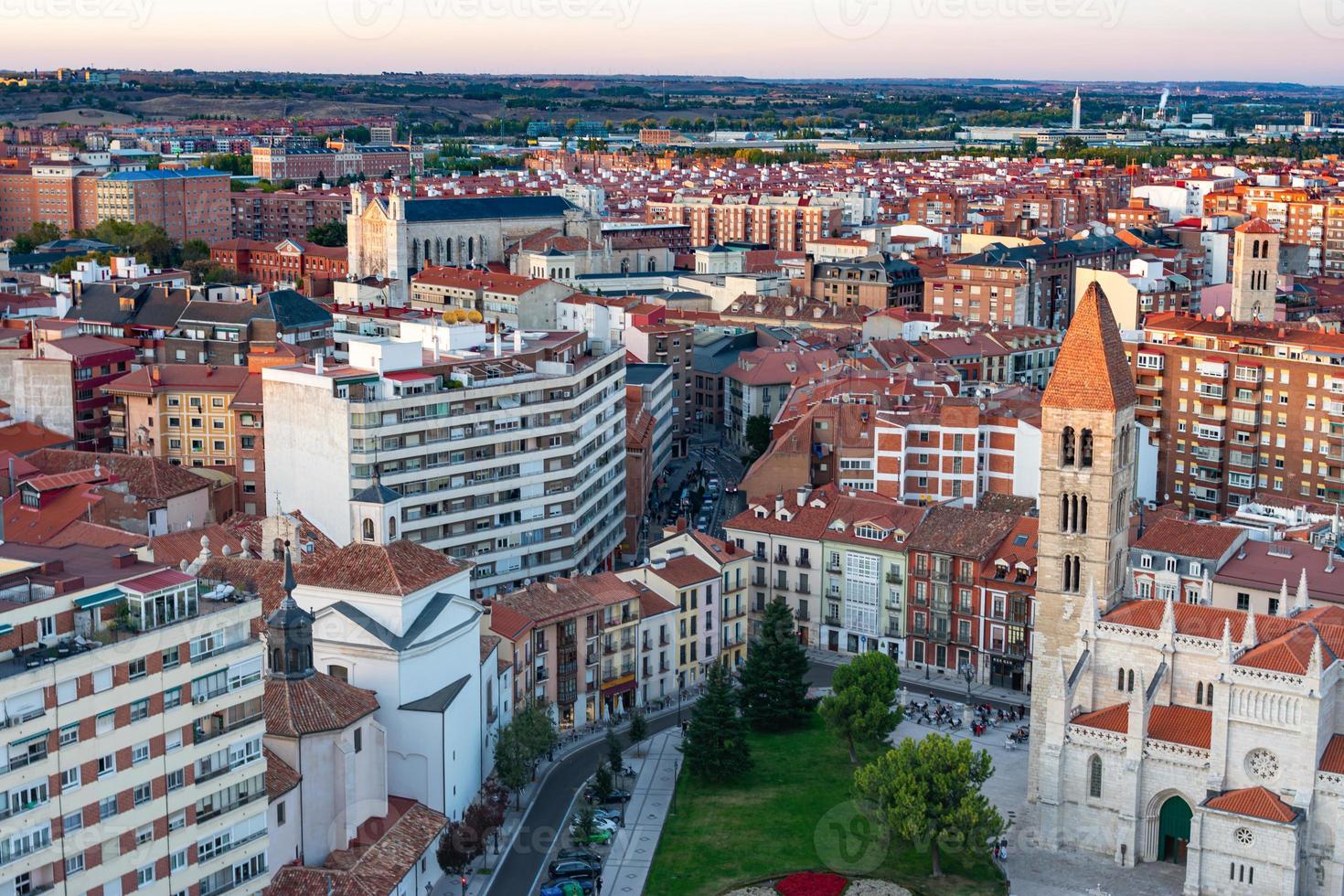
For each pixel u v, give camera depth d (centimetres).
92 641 15712
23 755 14825
